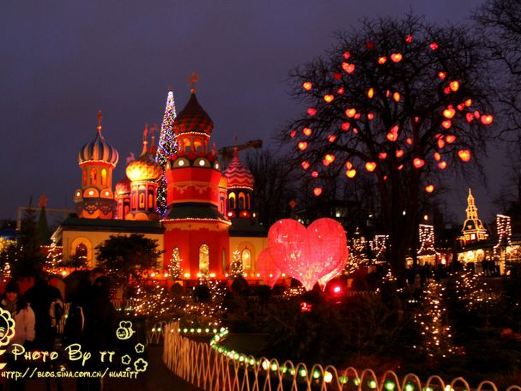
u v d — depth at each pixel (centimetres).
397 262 2277
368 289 2062
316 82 2466
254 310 2136
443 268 3688
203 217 5316
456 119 2298
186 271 5159
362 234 4706
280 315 1367
